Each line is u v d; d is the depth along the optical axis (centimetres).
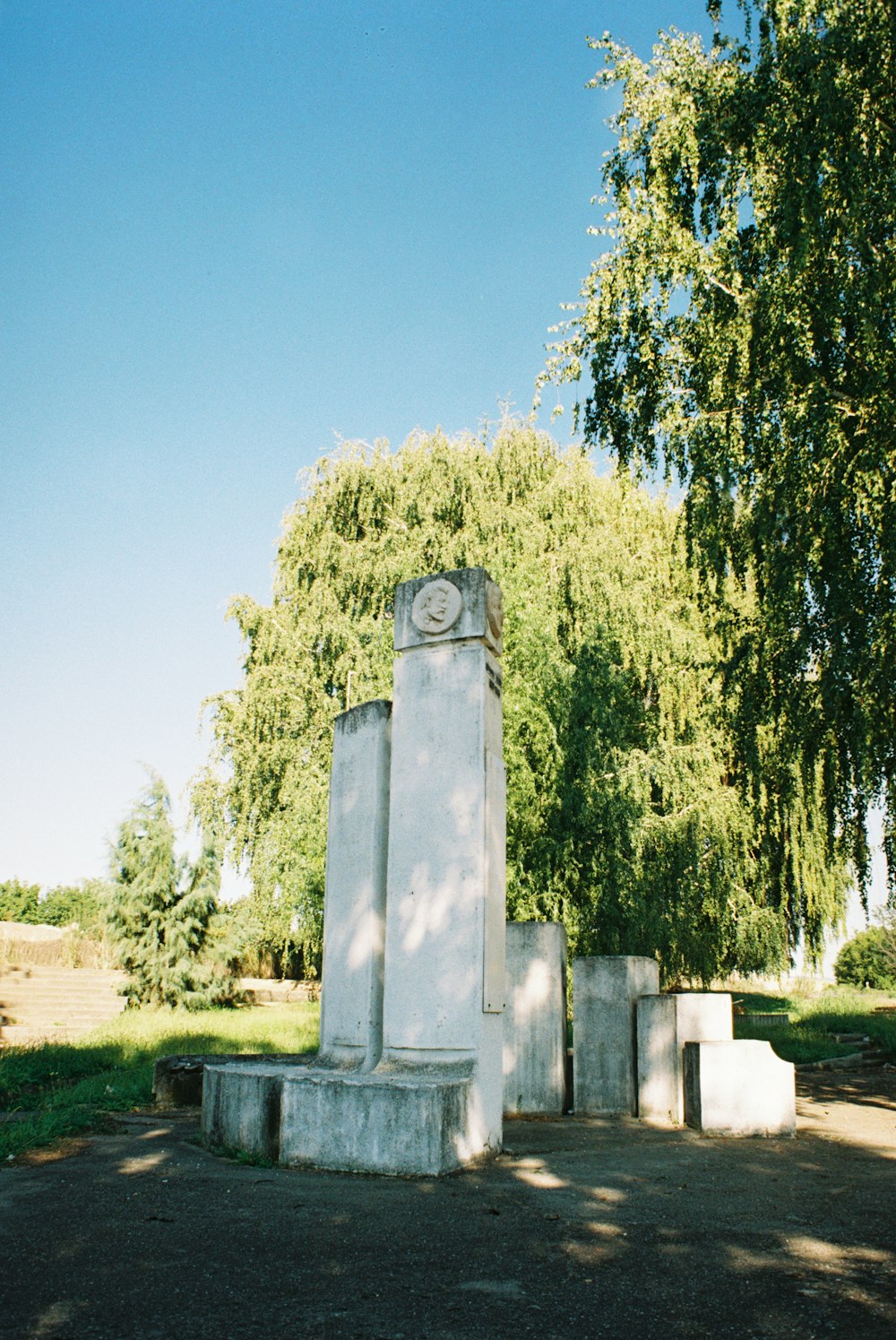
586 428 1255
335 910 805
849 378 1028
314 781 1772
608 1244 464
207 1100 714
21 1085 1043
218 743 2217
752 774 1216
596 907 1658
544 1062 955
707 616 1289
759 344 1057
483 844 715
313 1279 404
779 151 1030
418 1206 532
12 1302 367
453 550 1986
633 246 1155
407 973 721
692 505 1171
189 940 2062
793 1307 379
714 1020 938
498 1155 701
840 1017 2075
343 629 2003
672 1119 907
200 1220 491
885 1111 1020
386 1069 705
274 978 2597
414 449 2302
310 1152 636
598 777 1680
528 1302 381
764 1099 834
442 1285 400
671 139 1123
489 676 764
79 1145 705
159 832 2066
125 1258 425
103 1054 1227
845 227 973
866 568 1023
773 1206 551
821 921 1956
